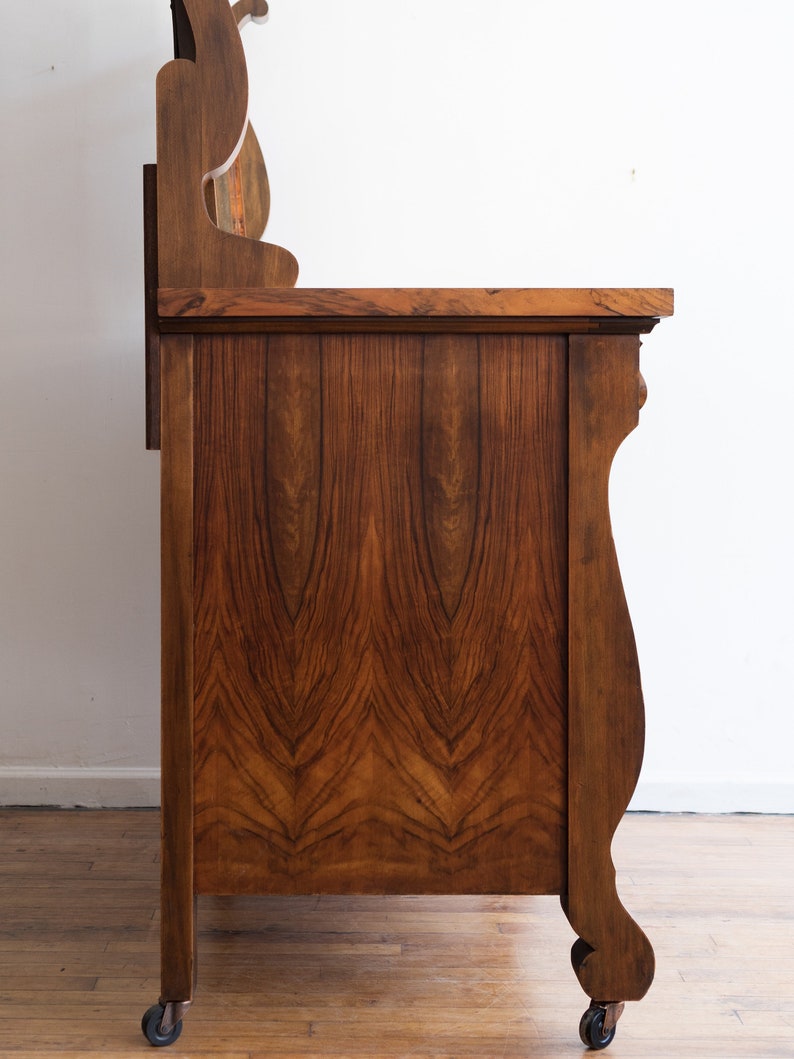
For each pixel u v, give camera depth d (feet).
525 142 6.17
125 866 5.32
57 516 6.26
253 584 3.53
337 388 3.51
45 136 6.13
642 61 6.15
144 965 4.24
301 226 6.17
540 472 3.53
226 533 3.52
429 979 4.18
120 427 6.23
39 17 6.08
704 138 6.18
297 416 3.51
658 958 4.36
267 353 3.50
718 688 6.36
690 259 6.22
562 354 3.52
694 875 5.29
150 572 6.27
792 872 5.34
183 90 3.56
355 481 3.52
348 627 3.53
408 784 3.57
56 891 4.99
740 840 5.84
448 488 3.52
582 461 3.51
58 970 4.19
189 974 3.60
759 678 6.36
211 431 3.51
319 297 3.37
